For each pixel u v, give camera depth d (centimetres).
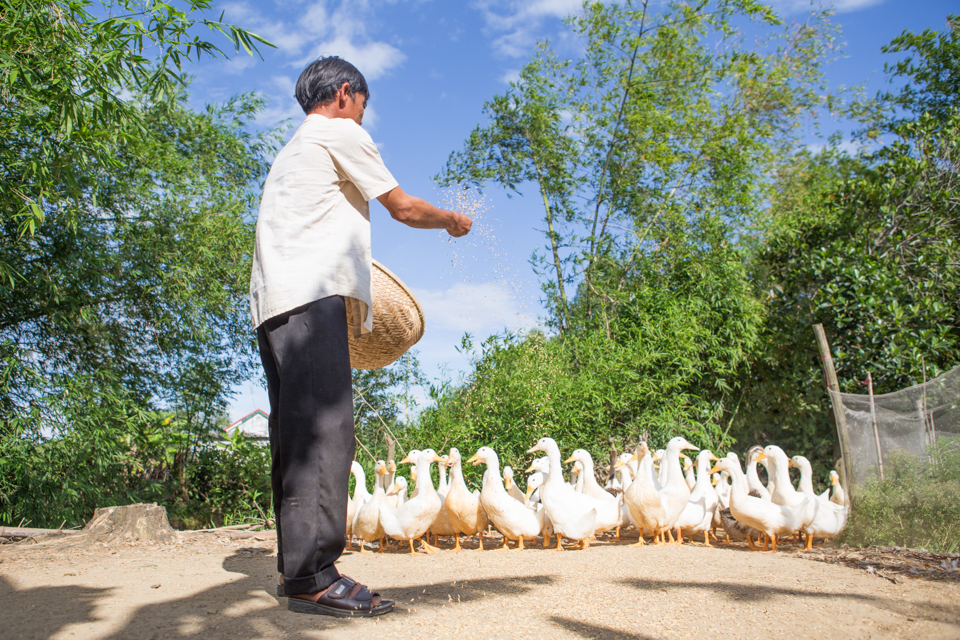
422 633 229
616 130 1117
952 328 1011
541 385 838
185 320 1030
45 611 264
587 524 572
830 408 1118
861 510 543
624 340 998
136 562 437
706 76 1134
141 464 980
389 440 906
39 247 837
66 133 602
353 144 270
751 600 293
